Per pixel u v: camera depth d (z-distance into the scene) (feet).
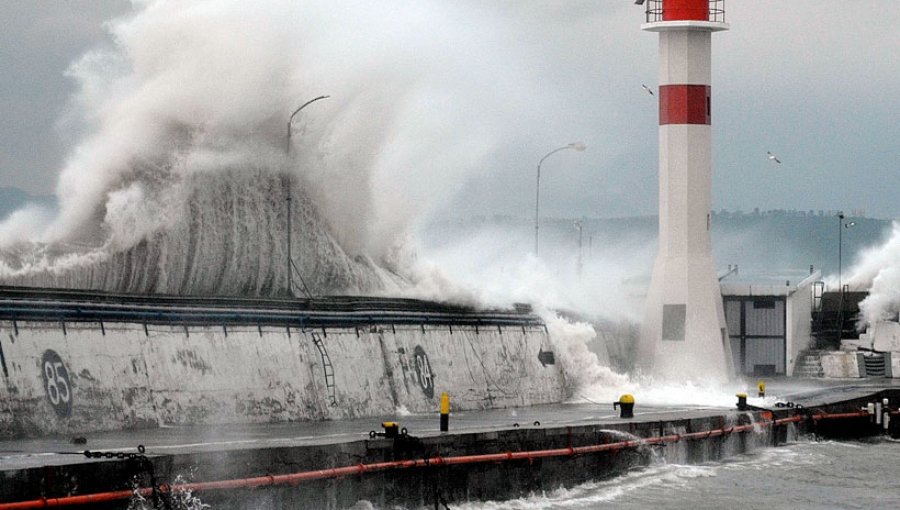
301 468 236.84
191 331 302.25
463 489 272.92
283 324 327.88
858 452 408.87
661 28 523.70
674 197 525.75
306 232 400.67
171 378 293.43
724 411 389.80
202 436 263.90
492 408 400.26
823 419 435.12
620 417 353.10
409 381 364.79
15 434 257.14
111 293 287.69
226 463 223.10
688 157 524.52
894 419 480.23
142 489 208.13
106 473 204.64
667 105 526.57
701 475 340.18
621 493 306.35
